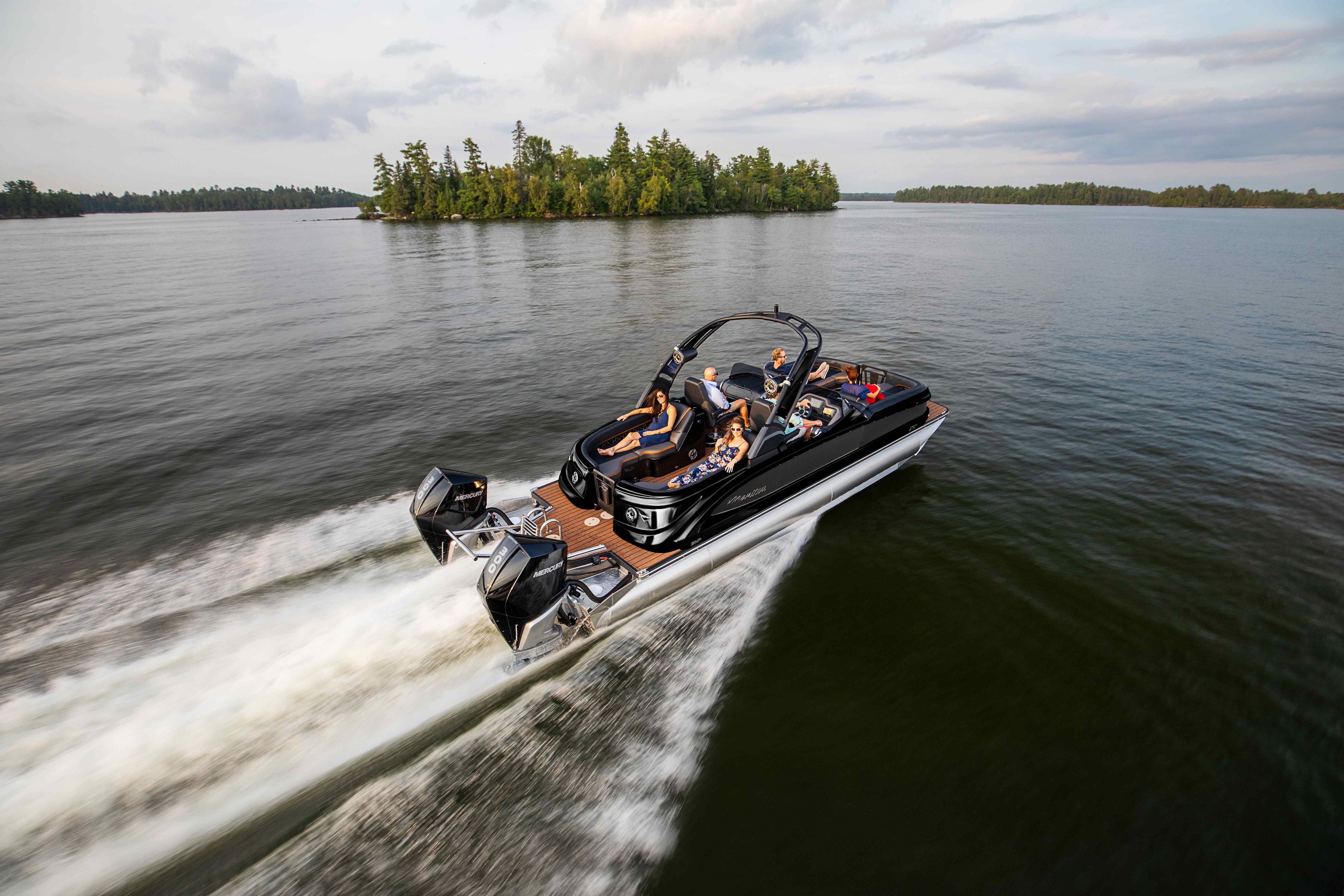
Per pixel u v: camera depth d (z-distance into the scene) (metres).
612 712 5.03
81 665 5.20
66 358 16.67
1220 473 9.20
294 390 13.69
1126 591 6.64
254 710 4.74
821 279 30.05
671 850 3.99
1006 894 3.78
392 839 3.91
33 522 8.08
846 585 6.80
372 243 60.97
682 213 119.25
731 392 8.38
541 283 29.69
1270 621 6.17
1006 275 30.83
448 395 13.24
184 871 3.65
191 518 8.10
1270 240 55.31
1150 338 17.45
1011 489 8.86
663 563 6.15
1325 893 3.77
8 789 4.02
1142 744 4.83
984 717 5.10
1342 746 4.80
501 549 4.91
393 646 5.45
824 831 4.15
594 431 7.50
